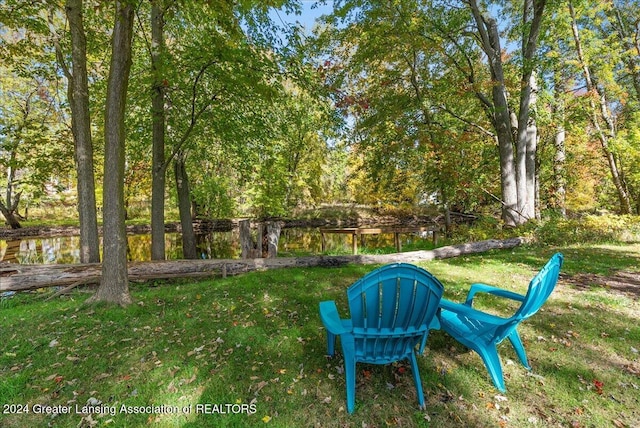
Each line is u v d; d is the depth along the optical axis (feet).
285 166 52.26
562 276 16.38
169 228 55.01
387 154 36.63
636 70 42.39
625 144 38.47
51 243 43.70
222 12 12.17
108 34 24.80
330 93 22.38
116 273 13.08
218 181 57.98
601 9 38.47
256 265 18.90
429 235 48.80
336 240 45.96
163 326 10.73
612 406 6.65
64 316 11.78
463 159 38.40
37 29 19.61
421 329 6.63
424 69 33.42
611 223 29.89
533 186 35.24
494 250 25.02
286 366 8.22
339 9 30.14
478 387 7.30
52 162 39.58
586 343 9.20
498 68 31.71
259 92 17.76
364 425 6.17
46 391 7.26
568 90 39.73
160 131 21.61
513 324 6.89
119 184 13.05
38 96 43.16
